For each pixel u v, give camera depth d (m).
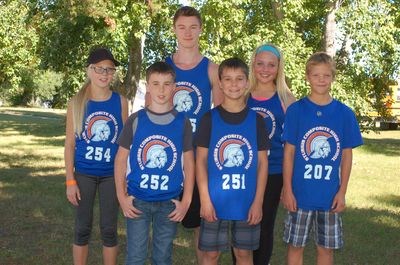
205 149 3.70
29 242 5.27
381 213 7.16
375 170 11.88
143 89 5.08
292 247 3.96
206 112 3.82
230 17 13.96
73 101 4.04
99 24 16.80
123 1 15.61
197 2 14.35
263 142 3.70
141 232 3.66
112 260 4.12
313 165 3.81
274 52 4.11
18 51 19.64
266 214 4.06
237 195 3.65
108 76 4.00
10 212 6.41
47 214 6.38
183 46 4.13
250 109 3.78
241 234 3.70
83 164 4.01
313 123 3.84
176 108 4.11
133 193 3.65
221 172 3.67
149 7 15.78
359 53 14.53
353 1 14.32
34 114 32.28
